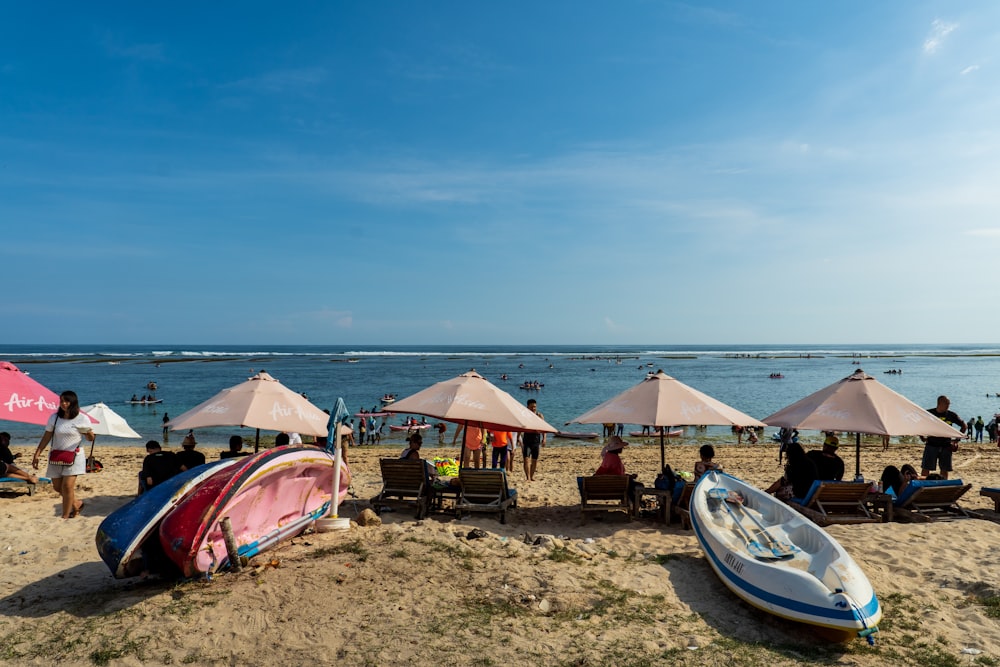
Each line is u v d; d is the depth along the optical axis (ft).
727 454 71.15
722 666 16.10
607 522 31.60
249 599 18.81
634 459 67.21
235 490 20.86
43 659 15.69
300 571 21.08
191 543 19.51
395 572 21.21
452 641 16.70
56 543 25.98
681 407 29.43
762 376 264.31
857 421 29.35
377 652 16.02
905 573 23.59
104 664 15.40
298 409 30.68
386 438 101.24
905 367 346.33
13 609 18.80
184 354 528.63
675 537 28.30
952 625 19.24
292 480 24.52
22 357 417.08
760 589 19.38
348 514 31.01
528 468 47.24
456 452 74.38
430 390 31.58
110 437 94.27
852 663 16.69
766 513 26.07
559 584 20.98
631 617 18.98
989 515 33.12
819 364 387.14
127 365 321.93
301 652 16.02
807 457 32.96
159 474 28.94
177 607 18.21
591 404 147.74
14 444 86.63
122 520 20.10
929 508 32.24
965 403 154.30
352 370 295.69
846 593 17.93
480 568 21.99
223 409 29.63
